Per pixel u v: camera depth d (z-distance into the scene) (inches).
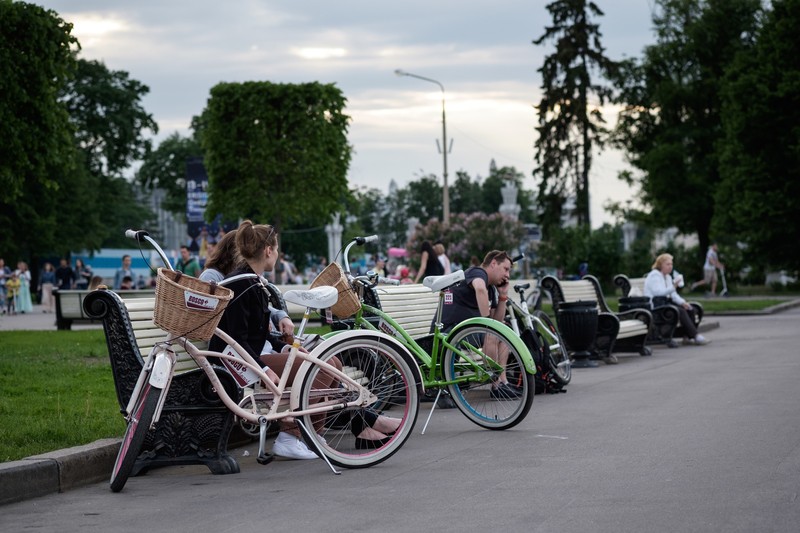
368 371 304.8
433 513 218.5
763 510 209.0
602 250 1587.1
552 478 252.7
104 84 2755.9
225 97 1311.5
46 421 338.0
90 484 273.4
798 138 1748.3
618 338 598.5
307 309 294.0
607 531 196.2
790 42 1777.8
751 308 1159.6
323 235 3560.5
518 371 341.4
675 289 722.2
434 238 1620.3
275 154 1321.4
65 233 2511.1
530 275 1643.7
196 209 1556.3
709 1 2208.4
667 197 2236.7
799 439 295.9
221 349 284.8
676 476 248.1
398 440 289.7
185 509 234.8
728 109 1871.3
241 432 334.0
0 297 1600.6
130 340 276.4
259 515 224.5
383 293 400.8
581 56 2107.5
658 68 2273.6
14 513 236.8
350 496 242.2
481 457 290.7
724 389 429.4
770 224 1819.6
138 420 261.1
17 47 960.3
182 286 263.0
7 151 961.5
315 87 1310.3
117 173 2829.7
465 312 402.3
